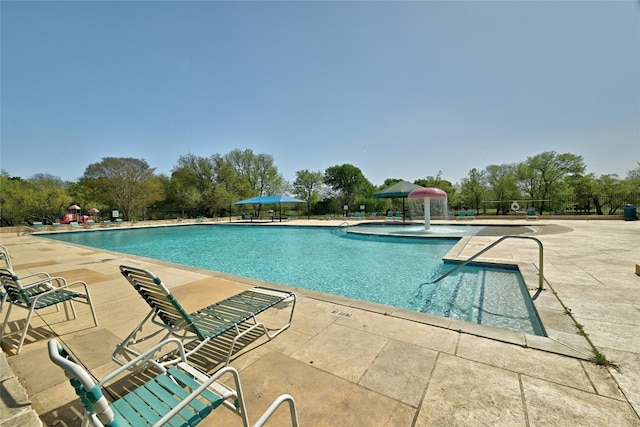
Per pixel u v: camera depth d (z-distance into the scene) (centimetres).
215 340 277
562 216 1809
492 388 190
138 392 140
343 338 273
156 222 2442
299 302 377
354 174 3991
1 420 157
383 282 600
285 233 1691
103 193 2728
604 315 302
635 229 1142
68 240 1544
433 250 930
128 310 376
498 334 267
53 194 2512
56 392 203
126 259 758
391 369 218
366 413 171
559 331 268
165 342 169
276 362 234
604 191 2089
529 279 448
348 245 1122
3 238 1479
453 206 2728
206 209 3281
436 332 279
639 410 164
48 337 296
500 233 1122
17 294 288
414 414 169
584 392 182
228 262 869
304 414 172
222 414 175
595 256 618
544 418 161
